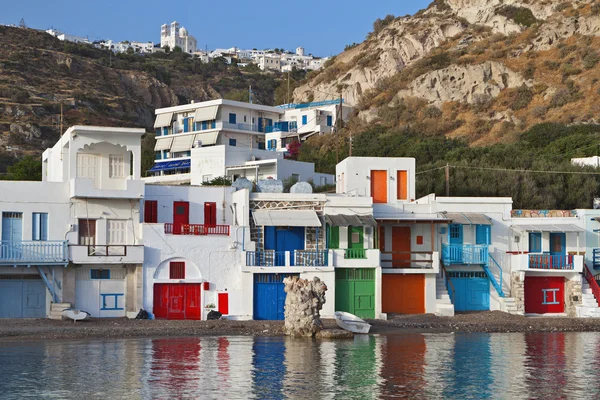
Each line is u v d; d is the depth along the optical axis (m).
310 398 32.25
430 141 118.19
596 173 82.12
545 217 60.56
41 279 51.06
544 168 86.12
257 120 122.38
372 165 60.75
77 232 51.81
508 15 168.00
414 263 57.12
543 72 146.38
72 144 52.69
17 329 46.72
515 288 58.59
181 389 33.38
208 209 56.75
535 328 53.25
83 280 51.44
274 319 53.62
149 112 184.38
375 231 56.47
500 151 100.25
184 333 48.31
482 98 143.50
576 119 128.00
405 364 39.53
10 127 145.38
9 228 50.62
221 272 53.50
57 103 161.62
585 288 59.25
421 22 178.75
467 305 58.91
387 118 147.00
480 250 58.56
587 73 141.75
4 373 36.03
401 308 57.00
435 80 151.00
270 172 90.50
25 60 179.88
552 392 33.94
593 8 157.25
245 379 35.44
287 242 55.62
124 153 55.06
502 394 33.47
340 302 54.91
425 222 56.75
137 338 46.59
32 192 51.19
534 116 135.25
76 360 39.22
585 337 49.84
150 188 55.25
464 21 174.00
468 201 59.59
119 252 51.97
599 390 34.31
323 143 127.00
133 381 34.72
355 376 36.41
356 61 179.25
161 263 52.44
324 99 173.25
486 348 44.81
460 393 33.53
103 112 170.88
